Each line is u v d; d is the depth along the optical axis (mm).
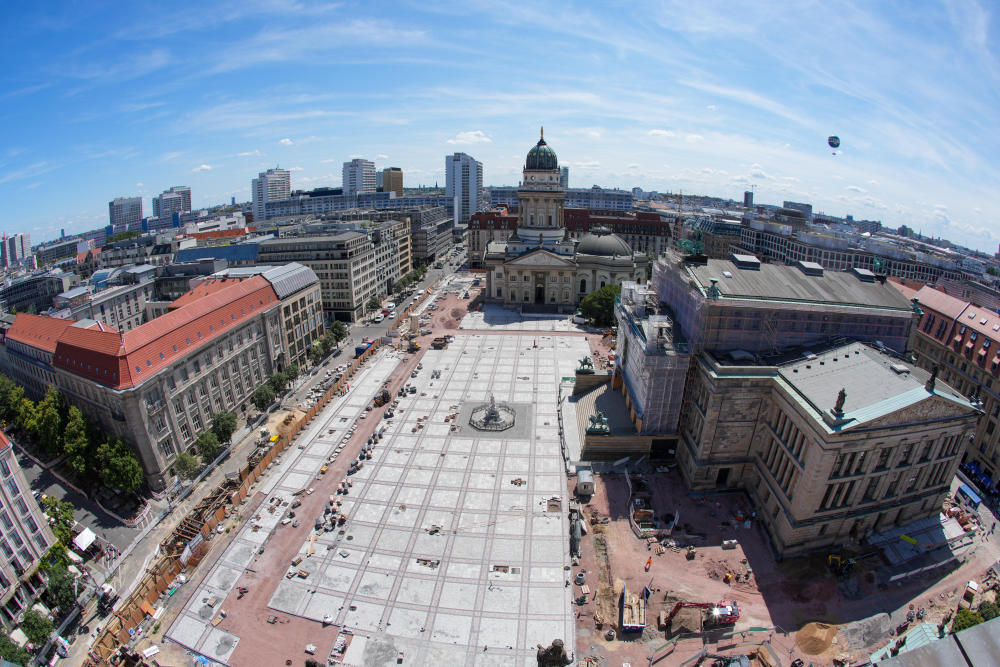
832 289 98812
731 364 92125
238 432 120875
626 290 122938
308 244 196750
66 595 75000
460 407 130500
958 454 83188
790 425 83688
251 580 79000
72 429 100562
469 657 66750
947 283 178375
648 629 69562
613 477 100875
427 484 100000
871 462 76250
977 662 20391
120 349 98562
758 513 90000
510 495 96562
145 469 101188
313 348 156250
